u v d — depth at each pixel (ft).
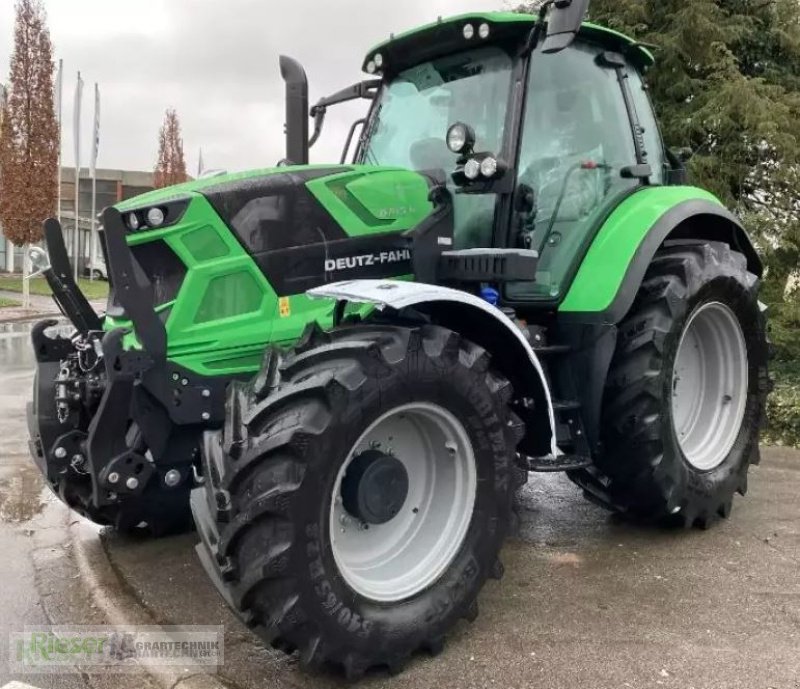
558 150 13.07
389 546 9.87
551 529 13.74
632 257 12.55
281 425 8.38
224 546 8.39
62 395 11.49
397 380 8.89
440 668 9.11
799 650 9.29
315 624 8.37
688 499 12.85
